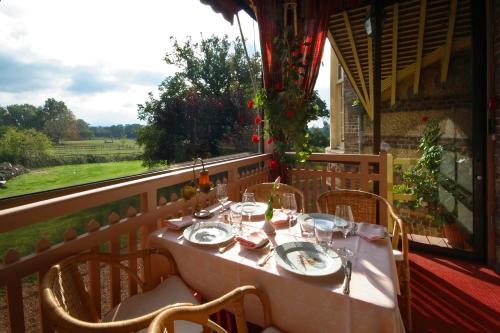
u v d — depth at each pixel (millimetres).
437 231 3055
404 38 3133
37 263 1166
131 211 1639
